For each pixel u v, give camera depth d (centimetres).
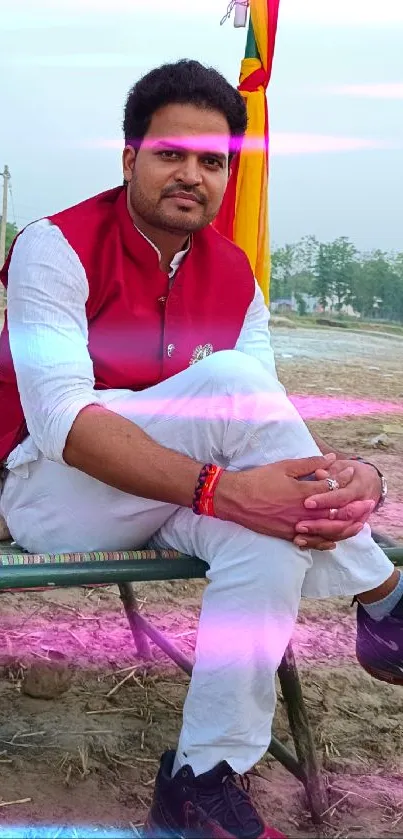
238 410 161
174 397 167
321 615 299
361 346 1714
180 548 174
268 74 397
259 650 155
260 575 155
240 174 395
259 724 158
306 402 805
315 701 236
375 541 195
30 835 173
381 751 214
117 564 166
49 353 166
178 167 177
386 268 4734
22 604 288
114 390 184
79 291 176
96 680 240
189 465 158
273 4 393
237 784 170
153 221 182
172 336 192
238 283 208
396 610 177
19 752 203
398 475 513
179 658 220
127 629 275
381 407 794
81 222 181
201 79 178
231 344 207
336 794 195
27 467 181
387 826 186
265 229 406
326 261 4772
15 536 189
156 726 220
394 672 183
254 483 154
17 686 234
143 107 179
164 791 160
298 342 1664
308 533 154
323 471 156
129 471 158
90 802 186
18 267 176
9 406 188
